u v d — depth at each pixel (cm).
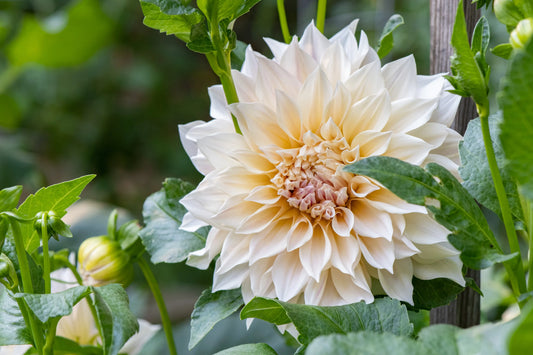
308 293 81
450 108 83
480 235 72
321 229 84
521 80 62
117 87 309
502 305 114
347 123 82
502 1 71
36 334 79
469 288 90
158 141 314
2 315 81
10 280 78
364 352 64
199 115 326
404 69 83
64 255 97
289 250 81
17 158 166
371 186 82
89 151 310
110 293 76
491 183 77
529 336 59
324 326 75
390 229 79
